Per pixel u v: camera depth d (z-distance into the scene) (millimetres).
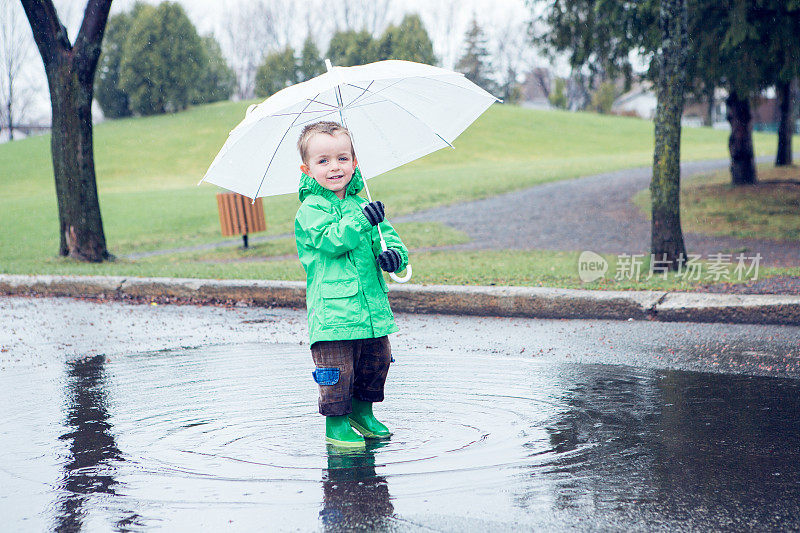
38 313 8781
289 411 4605
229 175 4066
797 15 14852
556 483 3246
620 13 16578
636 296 7645
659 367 5656
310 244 3842
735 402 4637
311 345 3900
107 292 10000
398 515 2920
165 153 40625
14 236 20750
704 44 15859
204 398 4969
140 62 51375
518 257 13227
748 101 20750
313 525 2854
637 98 86250
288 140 4137
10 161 39219
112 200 25859
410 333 7238
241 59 72562
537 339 6797
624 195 21141
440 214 19766
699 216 17719
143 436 4137
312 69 59531
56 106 14078
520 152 40250
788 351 6004
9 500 3201
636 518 2861
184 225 20859
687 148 38906
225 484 3332
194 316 8461
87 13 13867
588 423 4211
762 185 20766
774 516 2867
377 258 3953
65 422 4453
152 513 3018
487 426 4180
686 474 3346
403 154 4289
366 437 4039
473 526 2807
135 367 5992
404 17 58219
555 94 73062
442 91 4168
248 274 10602
